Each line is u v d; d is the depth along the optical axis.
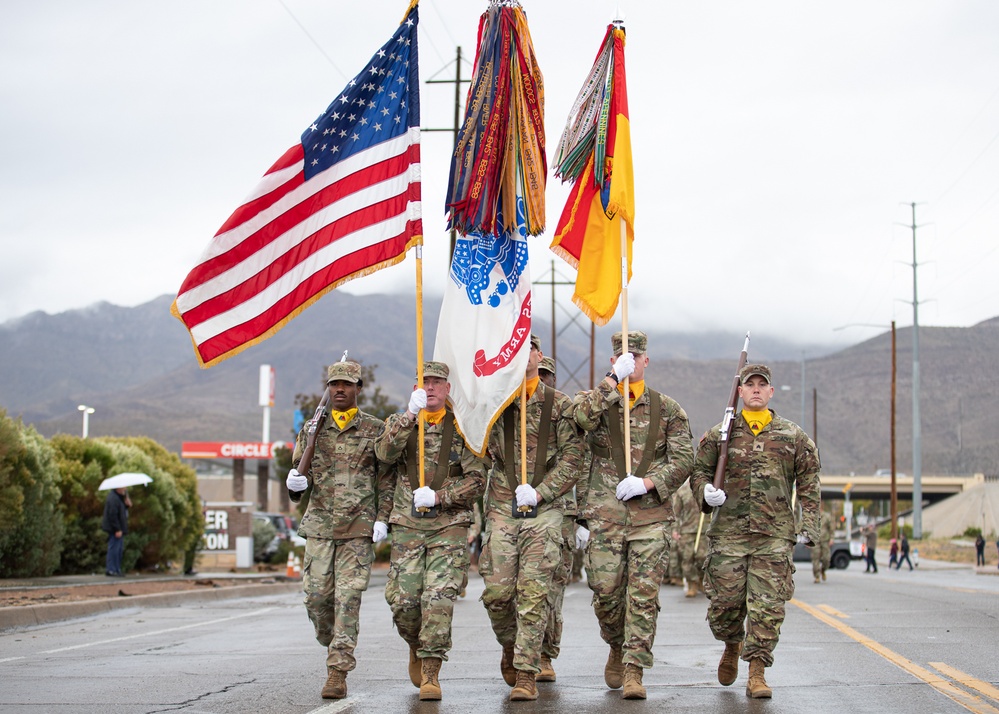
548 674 9.53
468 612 17.92
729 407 9.21
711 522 9.26
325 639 9.62
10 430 22.55
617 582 8.91
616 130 9.98
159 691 9.13
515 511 8.87
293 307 10.26
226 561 40.97
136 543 28.39
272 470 83.38
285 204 10.30
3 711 8.10
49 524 24.09
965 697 8.56
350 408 9.45
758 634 8.77
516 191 9.55
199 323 10.09
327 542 9.27
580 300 9.95
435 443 9.01
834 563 52.75
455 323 9.31
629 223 9.88
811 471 9.17
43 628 15.58
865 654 11.29
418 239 10.03
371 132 10.39
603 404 8.86
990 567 50.38
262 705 8.36
